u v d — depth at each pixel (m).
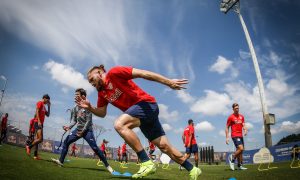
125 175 5.32
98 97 4.06
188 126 10.96
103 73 3.83
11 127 30.31
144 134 3.96
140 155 3.66
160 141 3.89
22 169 4.50
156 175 5.95
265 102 19.47
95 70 3.82
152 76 3.49
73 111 6.66
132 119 3.60
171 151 3.93
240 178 5.61
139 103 3.64
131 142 3.58
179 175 6.22
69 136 6.44
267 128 18.91
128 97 3.70
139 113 3.61
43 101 8.09
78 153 39.62
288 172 6.52
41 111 7.99
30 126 9.74
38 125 7.84
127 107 3.76
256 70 20.50
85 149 40.53
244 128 9.80
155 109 3.74
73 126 6.66
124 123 3.58
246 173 7.09
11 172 4.00
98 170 6.25
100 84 3.78
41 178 3.72
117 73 3.59
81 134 6.26
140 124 3.72
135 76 3.55
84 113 6.43
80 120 6.38
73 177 4.12
